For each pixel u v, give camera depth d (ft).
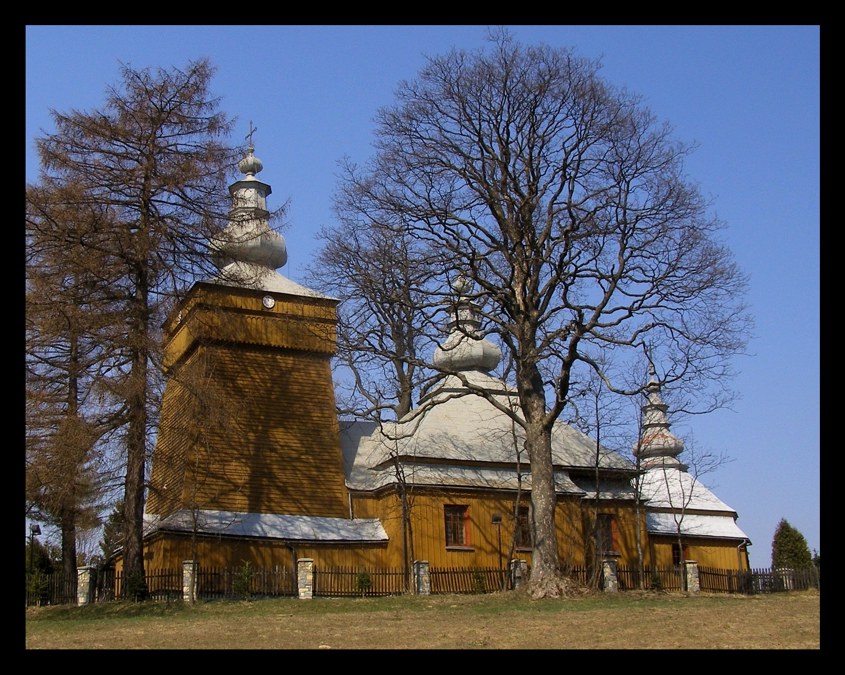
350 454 139.85
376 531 129.59
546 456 108.37
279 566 122.11
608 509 148.15
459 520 131.75
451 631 65.31
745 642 55.57
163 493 115.75
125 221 108.17
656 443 184.75
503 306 113.70
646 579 144.66
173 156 113.19
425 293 113.70
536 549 105.40
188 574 109.19
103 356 105.60
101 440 104.27
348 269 116.78
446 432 137.69
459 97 113.29
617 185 107.96
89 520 116.06
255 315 132.67
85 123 108.99
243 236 123.85
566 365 106.32
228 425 114.93
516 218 112.37
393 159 115.75
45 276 103.09
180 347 131.75
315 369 135.85
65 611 97.71
